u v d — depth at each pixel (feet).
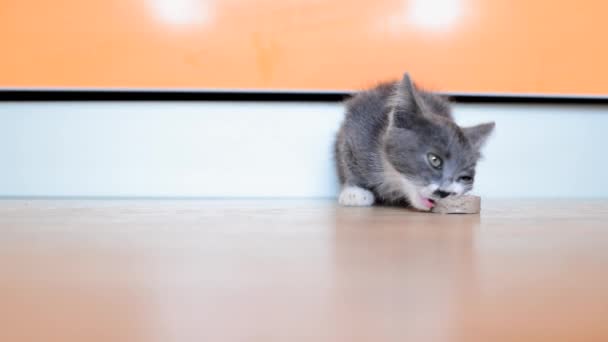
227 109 3.93
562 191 4.05
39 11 3.84
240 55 3.88
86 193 3.93
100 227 2.90
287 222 3.00
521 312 1.53
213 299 1.67
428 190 3.23
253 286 1.85
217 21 3.86
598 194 4.07
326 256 2.47
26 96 3.86
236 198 3.89
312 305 1.59
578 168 4.05
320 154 3.95
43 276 2.02
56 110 3.91
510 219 3.09
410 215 3.18
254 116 3.94
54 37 3.85
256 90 3.88
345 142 3.53
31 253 2.55
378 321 1.42
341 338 1.28
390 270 2.14
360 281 1.93
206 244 2.66
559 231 2.86
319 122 3.94
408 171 3.26
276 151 3.95
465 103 3.94
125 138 3.93
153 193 3.94
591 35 3.93
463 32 3.91
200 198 3.88
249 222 3.00
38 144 3.92
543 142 4.03
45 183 3.92
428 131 3.24
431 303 1.62
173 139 3.93
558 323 1.43
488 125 3.33
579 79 3.94
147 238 2.73
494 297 1.70
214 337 1.29
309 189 3.96
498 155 4.01
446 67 3.92
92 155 3.92
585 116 4.04
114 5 3.85
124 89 3.87
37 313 1.52
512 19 3.91
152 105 3.92
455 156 3.22
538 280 1.97
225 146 3.94
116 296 1.71
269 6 3.87
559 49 3.93
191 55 3.87
